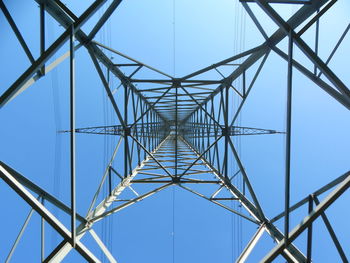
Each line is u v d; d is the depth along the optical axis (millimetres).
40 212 4578
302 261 5398
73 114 4941
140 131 14188
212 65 9648
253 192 8117
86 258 4672
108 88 8812
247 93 9289
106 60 9078
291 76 5043
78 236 6508
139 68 10477
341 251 4699
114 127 11320
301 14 6191
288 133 4871
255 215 8227
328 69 5355
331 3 5109
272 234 7102
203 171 12039
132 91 12422
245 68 9719
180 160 15586
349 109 6074
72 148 4848
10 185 4559
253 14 7719
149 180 10375
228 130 10508
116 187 9992
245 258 6254
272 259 4711
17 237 5254
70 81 4996
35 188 5812
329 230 4793
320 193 5637
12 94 4879
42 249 5379
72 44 5133
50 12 5906
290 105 4938
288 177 4789
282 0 5703
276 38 7320
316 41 5957
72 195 4762
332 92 6309
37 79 5641
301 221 4664
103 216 7594
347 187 4379
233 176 9828
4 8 5105
